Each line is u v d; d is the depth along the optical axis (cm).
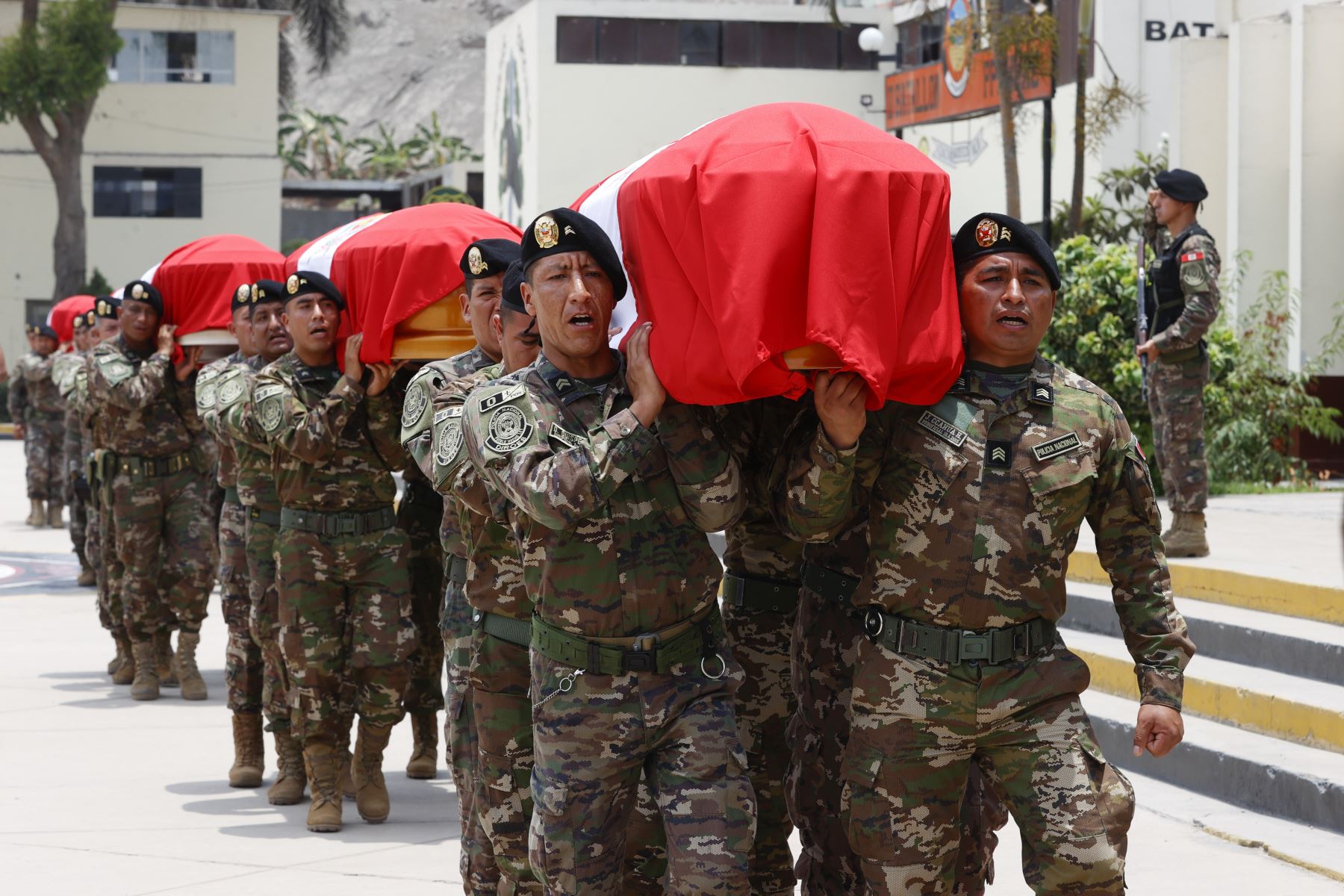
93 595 2805
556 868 779
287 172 17275
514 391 799
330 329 1260
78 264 8338
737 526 947
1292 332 3641
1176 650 820
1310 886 1091
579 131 7725
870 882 809
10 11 8619
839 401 728
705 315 735
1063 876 760
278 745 1436
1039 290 795
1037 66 3938
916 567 792
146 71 9012
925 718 786
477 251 1044
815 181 723
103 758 1617
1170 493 1797
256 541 1395
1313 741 1327
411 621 1312
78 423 2798
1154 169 4344
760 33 7819
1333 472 3462
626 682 771
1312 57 3628
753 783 946
